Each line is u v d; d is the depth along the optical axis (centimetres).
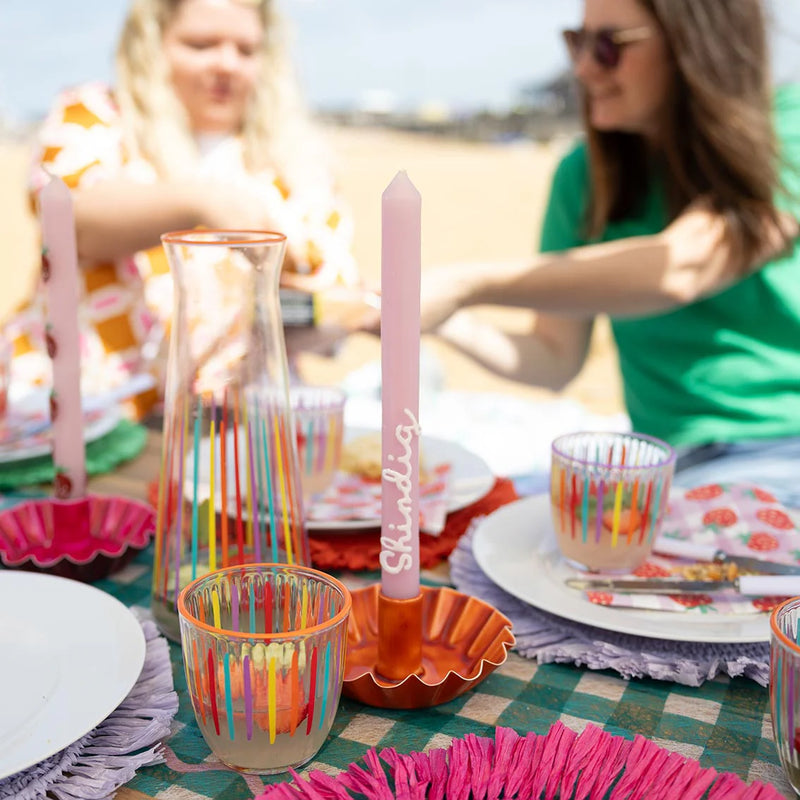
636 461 76
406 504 55
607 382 504
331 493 92
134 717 53
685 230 127
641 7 126
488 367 167
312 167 189
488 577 73
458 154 1620
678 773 47
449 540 82
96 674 53
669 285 122
